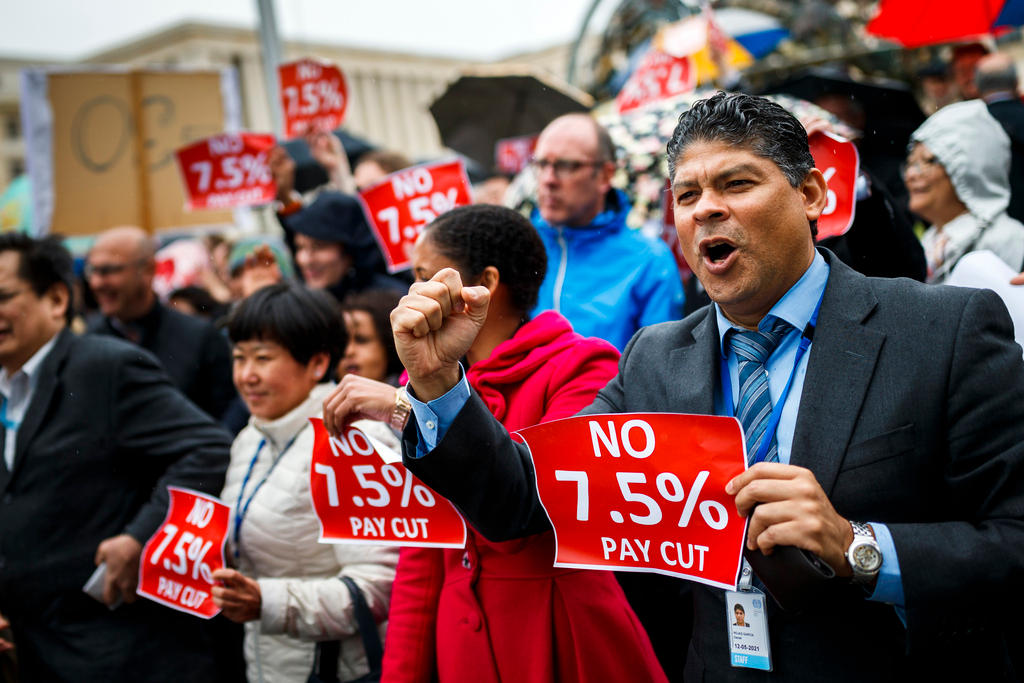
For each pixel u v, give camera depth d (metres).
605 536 1.71
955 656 1.59
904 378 1.57
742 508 1.45
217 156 4.92
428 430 1.66
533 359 2.08
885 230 2.63
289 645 2.62
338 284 4.30
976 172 2.89
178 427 3.04
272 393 2.68
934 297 1.62
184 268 7.11
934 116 3.01
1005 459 1.48
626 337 3.31
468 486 1.66
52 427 3.03
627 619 2.00
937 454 1.55
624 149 3.97
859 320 1.64
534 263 2.18
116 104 5.62
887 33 4.49
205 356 4.40
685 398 1.77
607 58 7.68
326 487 2.14
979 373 1.53
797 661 1.58
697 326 1.87
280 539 2.57
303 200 5.44
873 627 1.55
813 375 1.63
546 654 1.93
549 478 1.75
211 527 2.52
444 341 1.62
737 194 1.61
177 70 5.66
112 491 3.01
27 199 7.43
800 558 1.38
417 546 2.04
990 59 4.38
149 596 2.58
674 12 6.83
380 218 3.66
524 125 5.68
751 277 1.61
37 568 2.94
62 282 3.22
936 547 1.43
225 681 3.00
